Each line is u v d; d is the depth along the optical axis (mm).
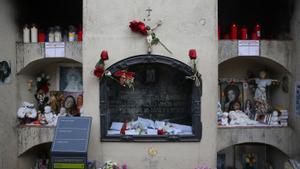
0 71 6020
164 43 5922
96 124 5965
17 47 6430
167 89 6383
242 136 6316
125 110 6367
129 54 5930
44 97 6891
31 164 6852
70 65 7000
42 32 6570
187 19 5934
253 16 7047
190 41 5945
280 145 6348
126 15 5914
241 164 7043
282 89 6621
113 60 5934
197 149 5996
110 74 5820
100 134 5957
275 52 6352
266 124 6492
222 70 6988
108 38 5926
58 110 6891
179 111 6387
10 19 6270
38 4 6953
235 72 7016
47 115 6605
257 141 6324
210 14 5949
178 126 6238
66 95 6984
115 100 6340
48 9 7000
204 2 5938
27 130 6434
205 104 5973
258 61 6914
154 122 6324
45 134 6418
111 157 5984
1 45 6031
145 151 5988
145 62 5891
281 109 6578
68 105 6902
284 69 6430
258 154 7047
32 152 6848
